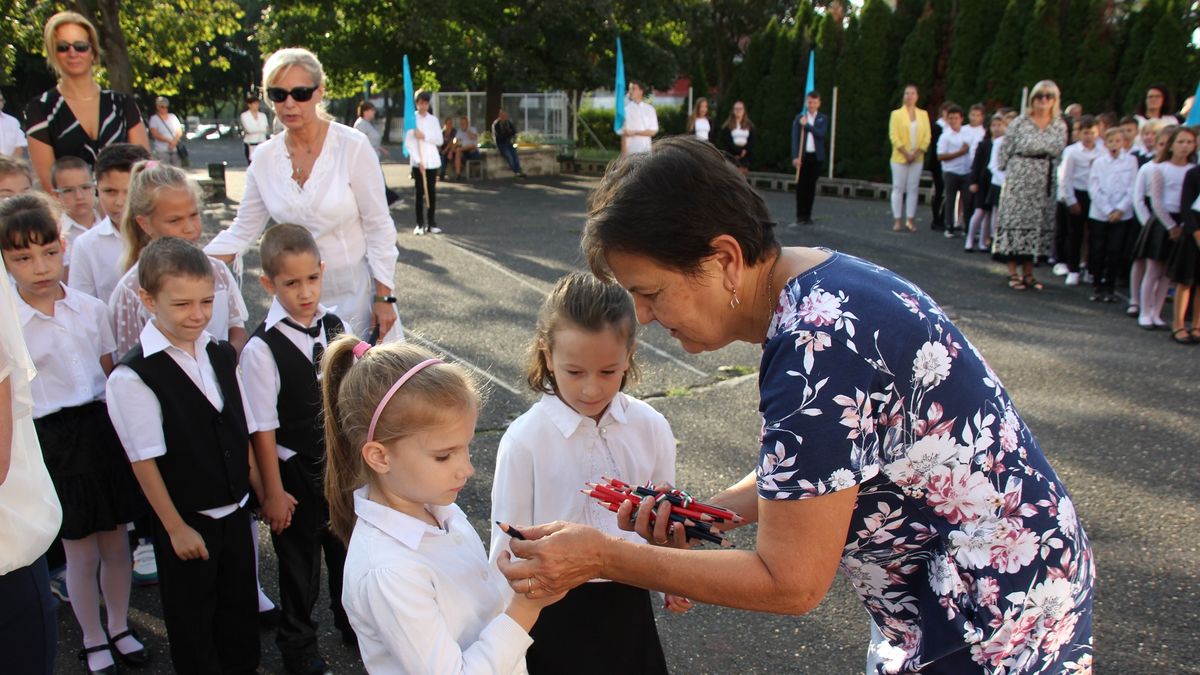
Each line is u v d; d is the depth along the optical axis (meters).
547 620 2.10
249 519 2.70
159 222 2.99
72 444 2.69
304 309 2.75
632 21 20.34
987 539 1.37
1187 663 2.80
